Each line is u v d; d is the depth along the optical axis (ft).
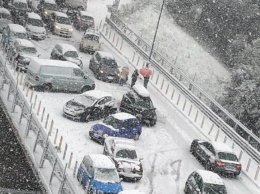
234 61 214.28
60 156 104.53
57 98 133.59
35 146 102.73
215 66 219.00
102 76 153.28
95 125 116.26
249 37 228.63
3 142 103.86
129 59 180.55
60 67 136.77
